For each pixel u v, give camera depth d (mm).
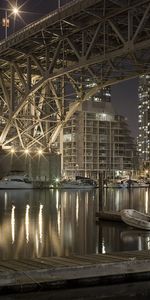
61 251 24531
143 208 54750
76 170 159375
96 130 164375
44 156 94938
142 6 50156
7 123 77750
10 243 26859
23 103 72250
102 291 17250
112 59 56562
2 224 35781
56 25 59562
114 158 168125
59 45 62156
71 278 17266
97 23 55156
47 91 73688
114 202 65875
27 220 38719
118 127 169500
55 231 32125
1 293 16547
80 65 58062
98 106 164375
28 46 68438
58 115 74375
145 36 53969
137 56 56344
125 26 56562
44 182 97312
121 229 33281
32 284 16812
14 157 91812
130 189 128875
